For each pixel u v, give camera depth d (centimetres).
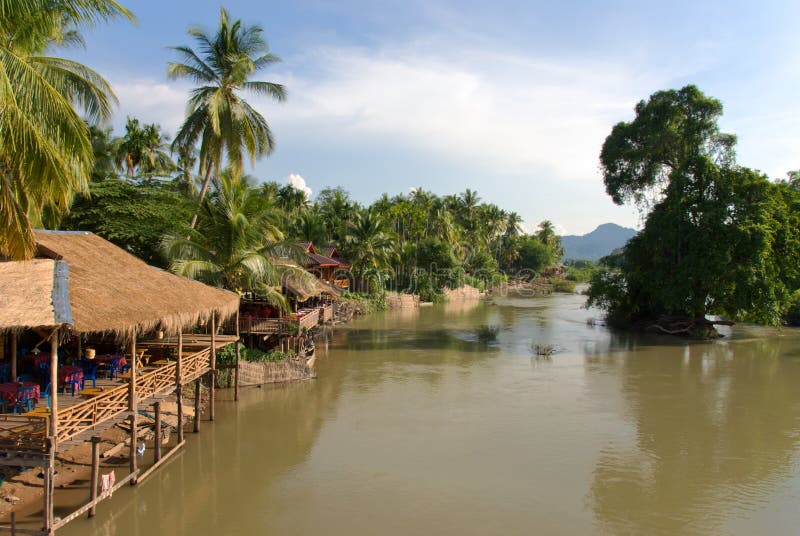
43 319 1019
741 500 1439
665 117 4322
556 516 1340
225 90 2869
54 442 1068
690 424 2041
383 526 1279
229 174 2638
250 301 3080
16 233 1130
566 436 1900
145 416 1720
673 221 4103
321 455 1702
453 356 3391
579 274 13025
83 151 1188
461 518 1322
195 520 1288
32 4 1120
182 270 2273
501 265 12075
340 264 5250
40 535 1059
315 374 2820
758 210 3812
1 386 1249
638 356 3425
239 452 1716
